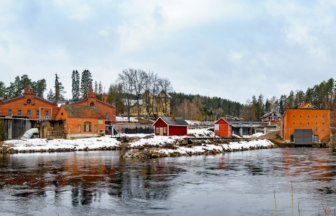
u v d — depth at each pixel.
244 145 58.75
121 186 18.42
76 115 61.94
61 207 13.84
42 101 74.69
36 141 55.34
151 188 17.97
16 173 23.42
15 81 137.75
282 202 15.05
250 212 13.41
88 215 12.75
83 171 24.64
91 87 139.12
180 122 73.31
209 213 13.22
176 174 23.31
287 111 71.12
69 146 52.16
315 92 149.88
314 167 28.05
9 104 70.75
